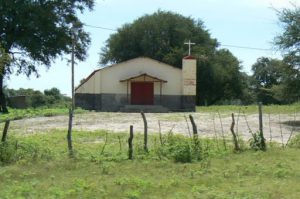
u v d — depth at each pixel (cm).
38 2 4853
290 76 3669
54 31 4897
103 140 2211
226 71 7850
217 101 8206
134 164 1530
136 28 7856
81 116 4056
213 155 1681
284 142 2181
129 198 1059
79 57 5319
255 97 10350
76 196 1077
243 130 2809
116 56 8038
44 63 5062
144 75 5350
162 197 1072
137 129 2848
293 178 1280
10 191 1111
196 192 1109
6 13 4653
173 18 7875
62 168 1463
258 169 1414
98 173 1390
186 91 5262
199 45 7738
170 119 3666
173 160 1596
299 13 3606
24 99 6375
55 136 2347
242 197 1050
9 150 1580
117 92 5384
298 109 4803
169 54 7400
